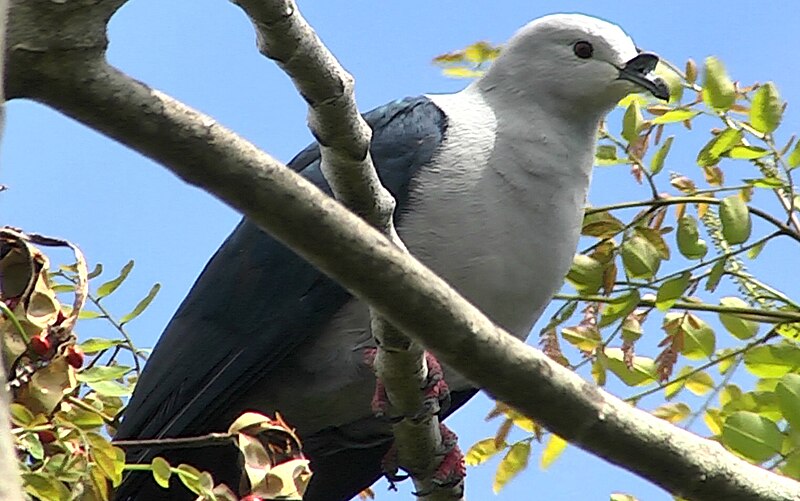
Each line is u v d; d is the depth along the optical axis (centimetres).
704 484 666
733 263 1020
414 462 884
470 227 1007
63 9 485
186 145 521
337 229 559
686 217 990
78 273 784
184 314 1053
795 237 1017
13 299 763
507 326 1043
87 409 751
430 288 585
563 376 627
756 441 871
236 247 1052
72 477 723
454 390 1066
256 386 1041
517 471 1005
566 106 1062
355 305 1014
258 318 1023
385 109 1066
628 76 1055
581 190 1048
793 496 682
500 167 1023
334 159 664
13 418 721
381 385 891
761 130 991
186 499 1030
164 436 1018
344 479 1098
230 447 1023
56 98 502
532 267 1020
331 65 631
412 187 1015
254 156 536
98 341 876
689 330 995
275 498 712
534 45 1077
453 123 1043
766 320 1014
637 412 652
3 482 330
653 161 1043
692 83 1041
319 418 1057
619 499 891
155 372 1036
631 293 1005
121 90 505
